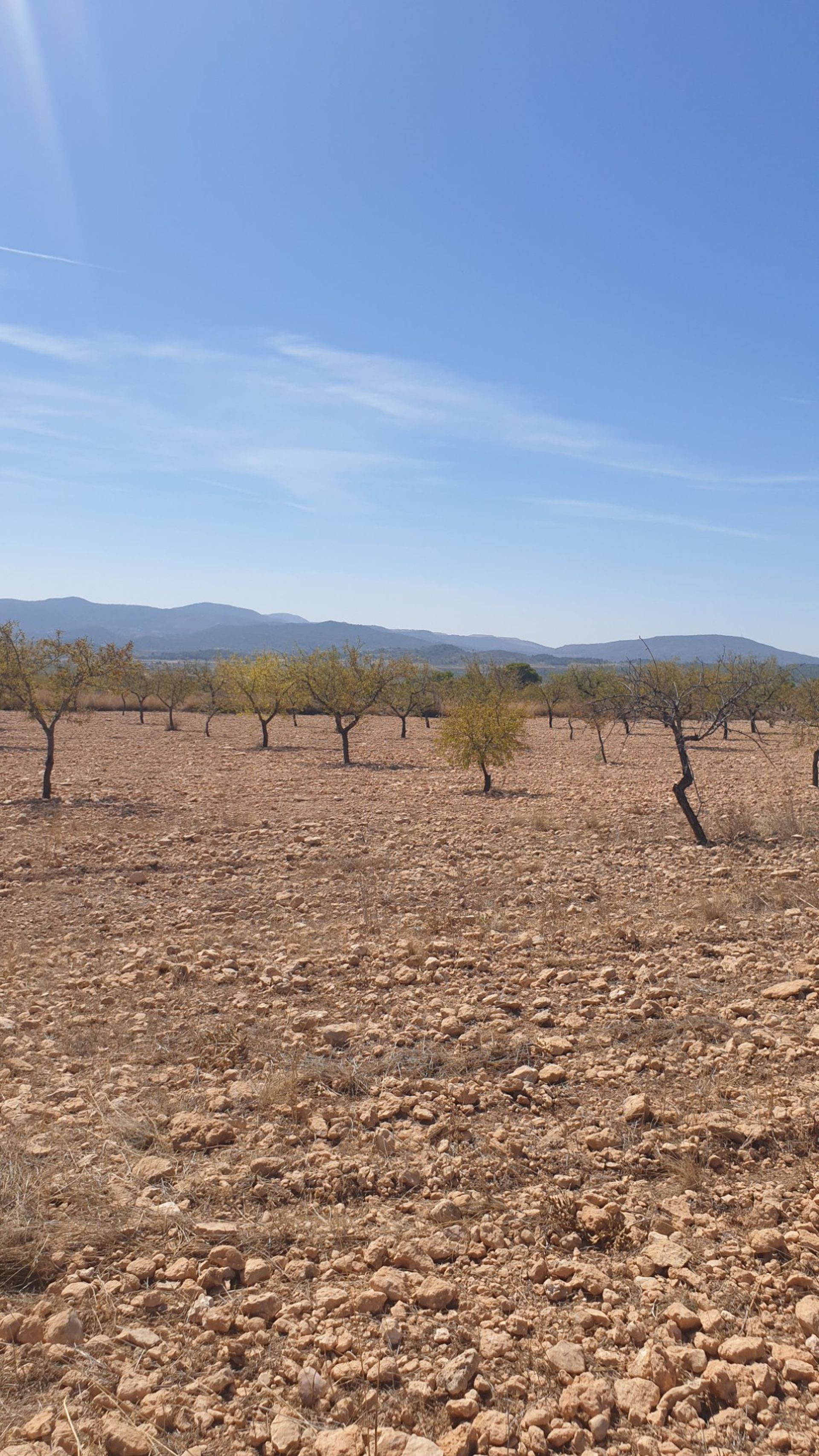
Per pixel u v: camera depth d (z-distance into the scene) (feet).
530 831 51.83
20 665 63.36
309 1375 10.73
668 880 37.88
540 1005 23.75
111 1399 10.38
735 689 55.52
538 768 93.61
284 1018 23.09
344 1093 19.06
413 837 50.21
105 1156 16.02
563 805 63.31
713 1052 20.49
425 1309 12.08
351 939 30.17
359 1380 10.81
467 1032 21.97
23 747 111.45
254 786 74.64
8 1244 13.23
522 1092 18.84
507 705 81.41
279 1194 14.89
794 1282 12.30
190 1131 17.07
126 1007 24.09
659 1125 17.29
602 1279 12.54
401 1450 9.53
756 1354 11.02
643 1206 14.53
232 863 43.14
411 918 32.50
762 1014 22.61
